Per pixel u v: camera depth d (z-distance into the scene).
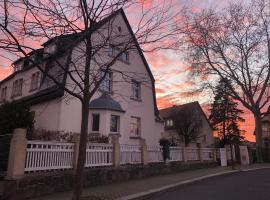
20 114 19.39
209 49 33.91
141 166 17.45
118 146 16.02
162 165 19.39
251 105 35.53
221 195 11.87
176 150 21.59
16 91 29.03
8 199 10.31
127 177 16.22
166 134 55.88
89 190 12.77
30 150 11.45
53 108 21.78
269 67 34.69
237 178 17.92
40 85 23.14
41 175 11.52
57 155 12.60
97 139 18.22
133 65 27.06
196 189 13.84
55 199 10.68
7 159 12.06
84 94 10.79
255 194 11.84
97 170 14.32
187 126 54.00
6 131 18.55
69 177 12.62
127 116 25.91
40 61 11.66
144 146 18.12
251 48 34.16
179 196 12.03
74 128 21.56
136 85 27.91
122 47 13.92
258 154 34.06
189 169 22.41
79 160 10.32
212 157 26.66
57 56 12.05
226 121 56.69
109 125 22.78
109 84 23.38
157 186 13.95
